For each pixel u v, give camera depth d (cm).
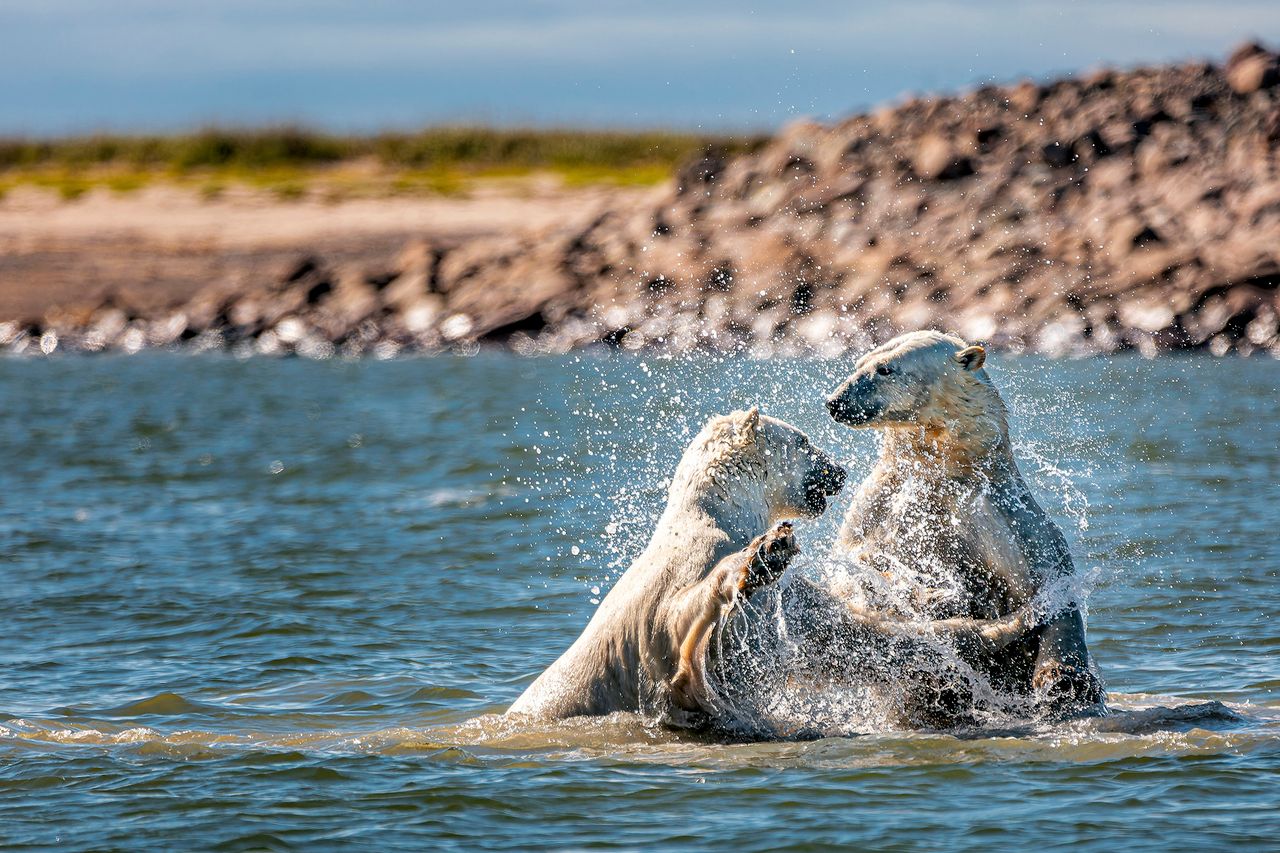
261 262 15388
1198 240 11800
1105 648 4209
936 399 3438
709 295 12625
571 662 3438
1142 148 12756
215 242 16125
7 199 18212
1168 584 4806
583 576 5178
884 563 3516
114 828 2841
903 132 13650
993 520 3459
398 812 2894
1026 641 3378
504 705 3747
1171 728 3303
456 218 16600
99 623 4647
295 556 5594
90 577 5294
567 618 4634
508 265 14038
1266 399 8706
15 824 2867
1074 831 2752
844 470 3588
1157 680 3884
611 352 12300
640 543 5678
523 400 9838
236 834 2798
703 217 13675
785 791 2977
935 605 3509
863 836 2750
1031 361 10438
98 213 17412
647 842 2741
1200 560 5091
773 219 13275
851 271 12375
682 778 3053
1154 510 5853
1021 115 13362
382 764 3177
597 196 17262
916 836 2748
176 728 3575
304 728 3572
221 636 4472
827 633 3256
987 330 11338
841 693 3406
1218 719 3372
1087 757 3139
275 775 3119
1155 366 10138
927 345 3472
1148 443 7331
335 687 3928
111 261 15588
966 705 3428
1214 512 5816
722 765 3131
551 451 7750
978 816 2836
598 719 3356
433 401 10038
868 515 3538
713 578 3134
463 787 3014
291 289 14375
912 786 2998
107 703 3794
